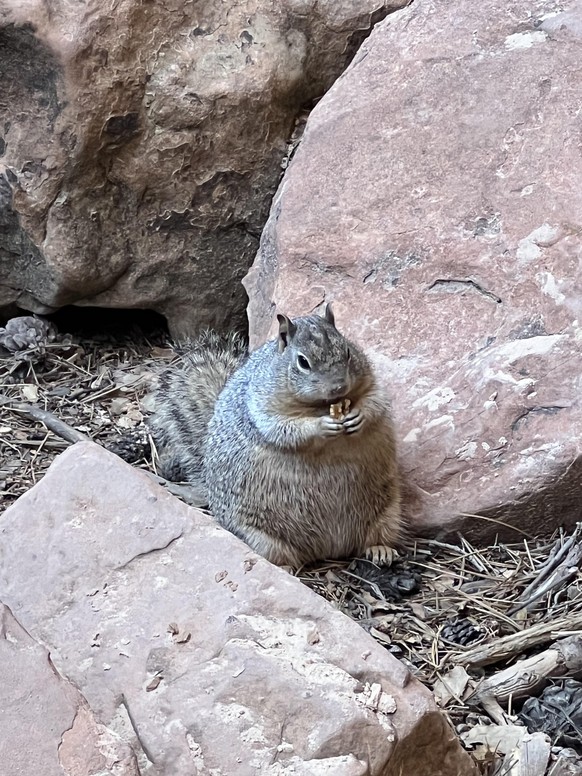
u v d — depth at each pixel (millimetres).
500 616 1156
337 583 1213
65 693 953
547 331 1250
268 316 1375
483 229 1310
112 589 1044
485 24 1427
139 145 1510
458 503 1227
